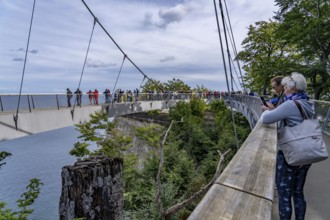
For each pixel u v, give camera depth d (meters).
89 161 1.82
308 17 22.67
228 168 1.92
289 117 2.01
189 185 9.20
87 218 1.67
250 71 32.62
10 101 9.71
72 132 50.66
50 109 11.72
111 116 17.95
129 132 24.30
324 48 21.92
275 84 3.21
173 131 17.16
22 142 40.09
